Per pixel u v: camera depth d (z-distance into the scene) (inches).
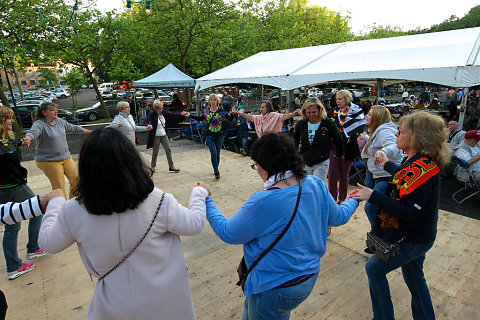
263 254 59.1
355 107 179.5
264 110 212.5
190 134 432.8
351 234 152.4
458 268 122.6
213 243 147.3
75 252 140.7
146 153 343.3
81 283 118.8
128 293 52.3
